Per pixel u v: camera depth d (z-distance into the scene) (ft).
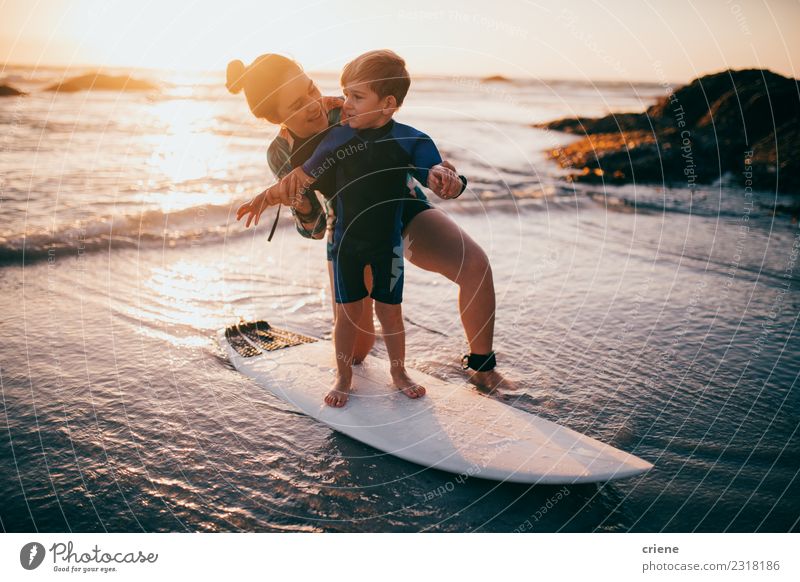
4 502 6.28
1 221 15.56
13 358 9.23
